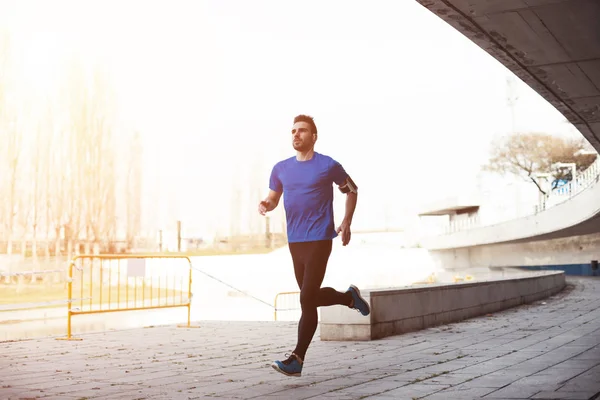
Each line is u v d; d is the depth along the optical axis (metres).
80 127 43.81
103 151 45.31
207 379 5.59
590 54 9.45
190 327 11.55
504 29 8.45
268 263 53.69
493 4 7.55
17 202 40.66
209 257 53.28
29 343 9.02
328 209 5.38
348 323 8.86
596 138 15.89
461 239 59.47
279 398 4.59
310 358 6.98
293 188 5.40
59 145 43.09
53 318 20.36
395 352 7.39
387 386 5.04
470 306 12.45
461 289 12.05
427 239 68.62
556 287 21.84
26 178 41.28
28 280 36.66
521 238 45.84
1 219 39.88
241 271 52.41
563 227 36.12
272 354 7.51
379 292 9.06
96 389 5.10
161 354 7.58
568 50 9.28
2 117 40.75
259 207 5.62
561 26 8.33
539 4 7.57
